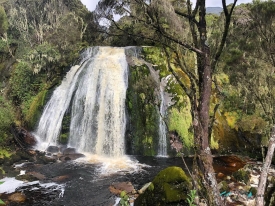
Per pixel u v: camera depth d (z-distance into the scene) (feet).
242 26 36.60
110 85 38.19
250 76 34.40
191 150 33.68
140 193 22.70
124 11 7.91
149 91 35.58
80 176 27.25
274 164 29.43
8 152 32.89
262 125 34.32
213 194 6.18
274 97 24.72
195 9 7.34
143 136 34.99
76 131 37.32
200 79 7.09
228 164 31.17
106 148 35.01
